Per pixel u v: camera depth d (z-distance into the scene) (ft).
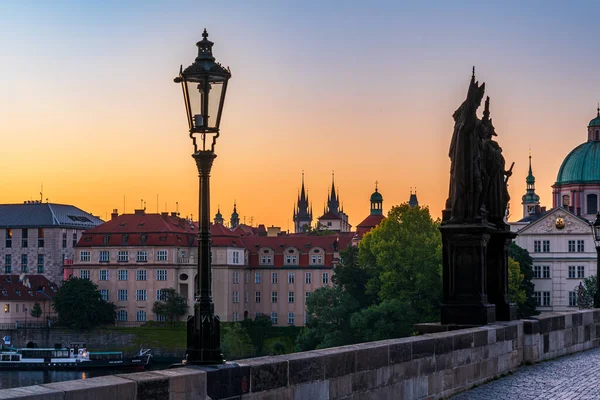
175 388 56.90
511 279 545.03
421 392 83.66
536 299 637.71
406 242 509.76
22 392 49.01
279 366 65.16
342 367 71.87
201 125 64.39
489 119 119.85
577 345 132.77
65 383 52.11
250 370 62.80
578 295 610.24
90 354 621.31
